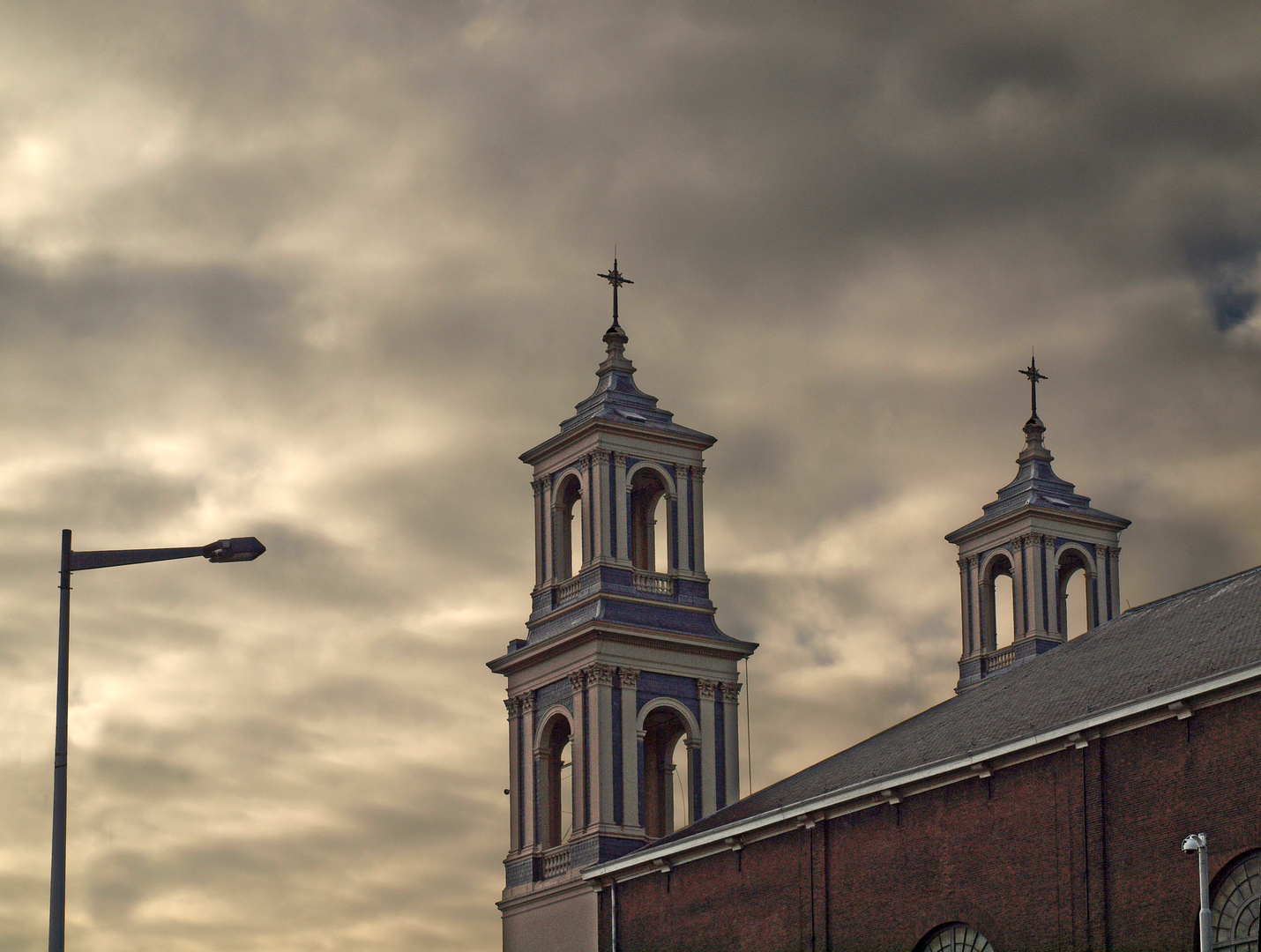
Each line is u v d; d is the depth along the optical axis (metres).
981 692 69.94
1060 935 55.25
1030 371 103.56
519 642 85.62
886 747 68.62
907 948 60.66
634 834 79.50
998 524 99.88
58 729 38.91
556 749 84.50
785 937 65.69
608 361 87.50
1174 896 52.12
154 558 40.34
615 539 83.00
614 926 74.50
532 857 81.88
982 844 58.66
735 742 83.19
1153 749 53.53
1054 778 56.53
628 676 81.38
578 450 84.69
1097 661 63.09
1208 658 55.09
